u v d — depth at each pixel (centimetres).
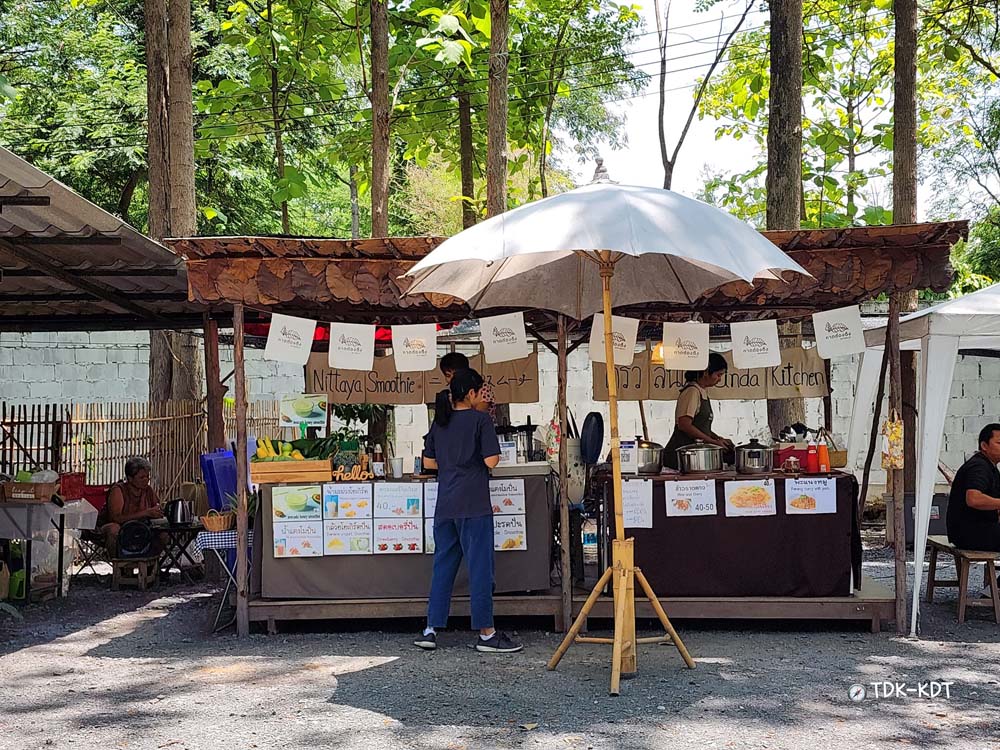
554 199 588
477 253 556
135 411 1198
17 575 926
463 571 778
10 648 748
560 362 748
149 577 1011
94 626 825
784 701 579
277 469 782
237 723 550
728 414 1574
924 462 757
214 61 2038
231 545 827
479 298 808
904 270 745
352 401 958
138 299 1041
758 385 972
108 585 1024
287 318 766
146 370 1702
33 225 781
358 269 755
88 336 1672
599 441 778
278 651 719
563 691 603
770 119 1171
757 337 780
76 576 1080
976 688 605
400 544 776
